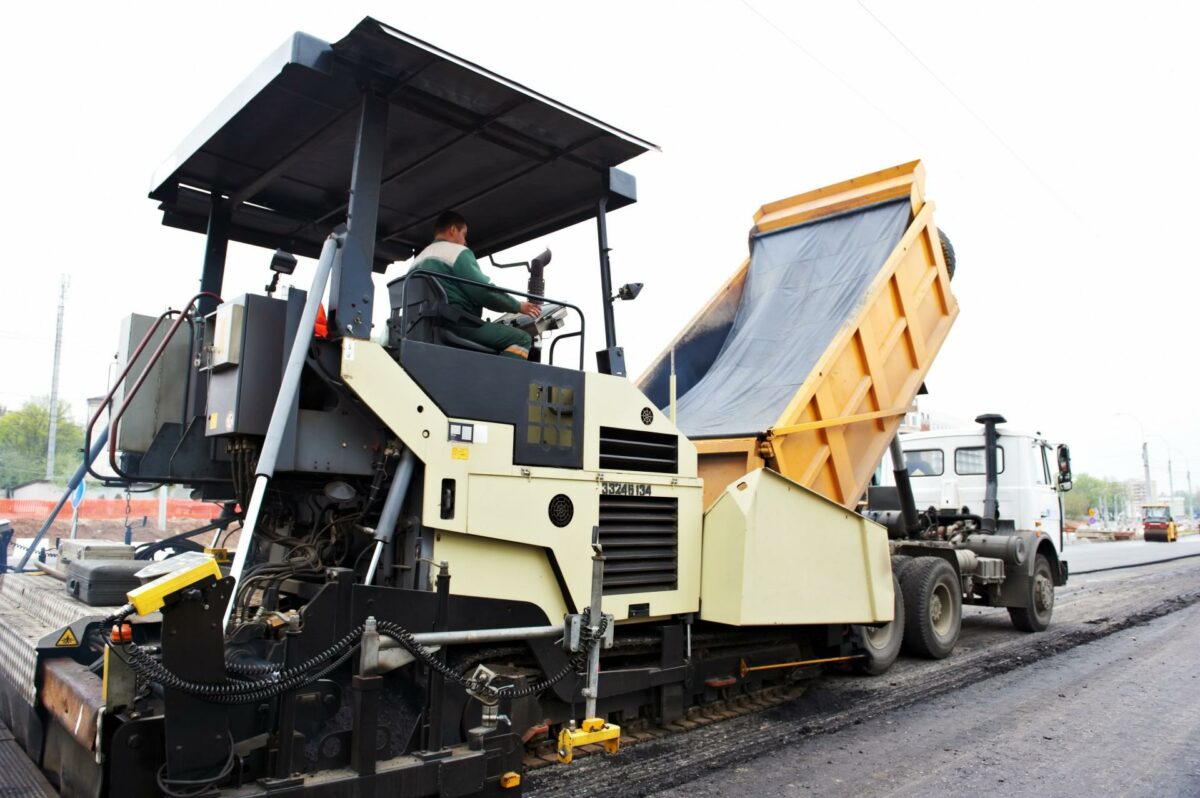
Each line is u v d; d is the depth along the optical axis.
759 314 7.98
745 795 4.31
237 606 3.74
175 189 5.08
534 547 4.20
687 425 6.86
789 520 5.39
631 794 4.29
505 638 3.86
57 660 3.83
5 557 8.31
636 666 4.89
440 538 3.84
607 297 5.02
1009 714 5.99
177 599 2.71
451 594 3.83
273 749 2.91
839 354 6.68
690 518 5.11
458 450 3.90
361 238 3.79
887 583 6.28
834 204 8.14
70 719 3.28
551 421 4.33
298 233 5.68
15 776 3.64
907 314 7.47
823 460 6.59
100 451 4.52
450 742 3.46
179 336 4.64
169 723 2.69
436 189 5.24
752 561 5.04
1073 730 5.60
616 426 4.69
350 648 3.19
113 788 2.71
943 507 11.18
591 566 4.38
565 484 4.33
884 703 6.23
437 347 3.92
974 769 4.78
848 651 6.74
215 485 4.84
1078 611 11.65
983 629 10.05
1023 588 9.56
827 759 4.91
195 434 4.53
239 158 4.70
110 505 27.34
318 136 4.45
